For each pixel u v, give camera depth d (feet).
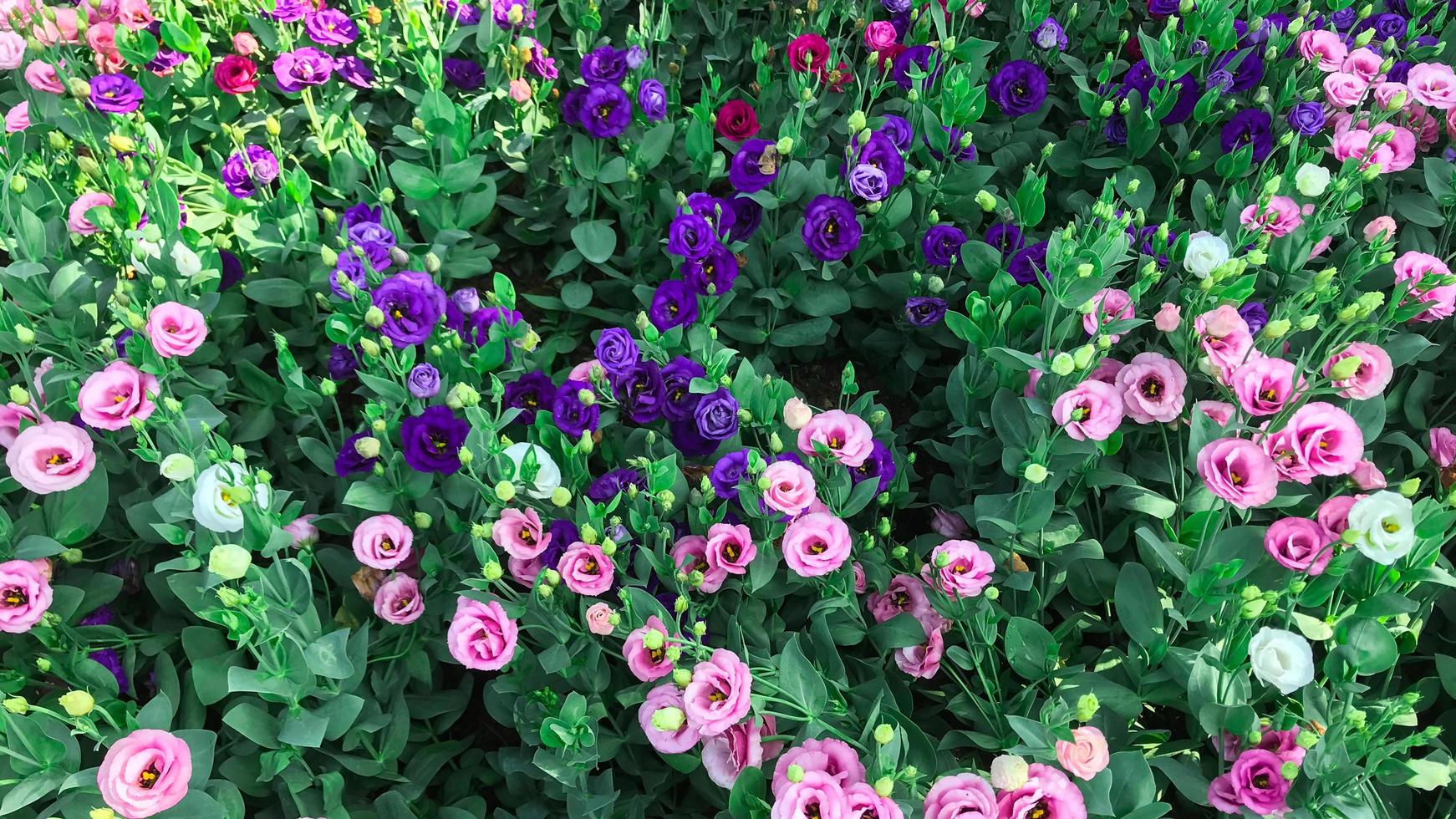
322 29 4.77
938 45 4.83
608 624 2.89
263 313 4.29
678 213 4.05
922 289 4.26
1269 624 3.10
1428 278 3.35
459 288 4.85
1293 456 2.91
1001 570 3.48
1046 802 2.58
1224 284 3.52
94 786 2.74
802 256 4.29
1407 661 3.47
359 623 3.55
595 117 4.28
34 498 3.51
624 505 3.41
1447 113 4.43
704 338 3.83
